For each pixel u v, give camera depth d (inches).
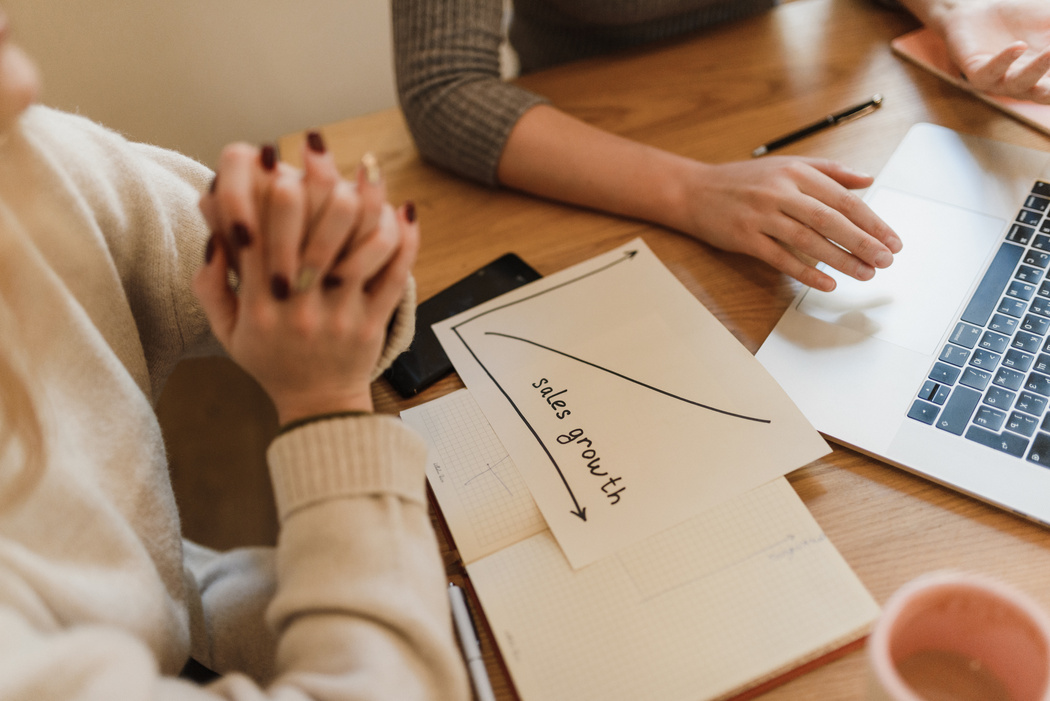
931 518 16.7
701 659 14.7
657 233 24.8
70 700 11.5
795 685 14.5
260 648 18.9
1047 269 20.8
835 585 15.4
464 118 26.9
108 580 15.1
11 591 13.0
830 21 31.7
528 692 14.7
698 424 18.6
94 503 15.2
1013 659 11.6
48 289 15.6
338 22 45.7
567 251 24.6
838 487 17.5
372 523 14.8
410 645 14.1
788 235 21.8
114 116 44.3
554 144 26.0
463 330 21.9
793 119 27.6
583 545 16.7
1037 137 25.0
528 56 41.1
